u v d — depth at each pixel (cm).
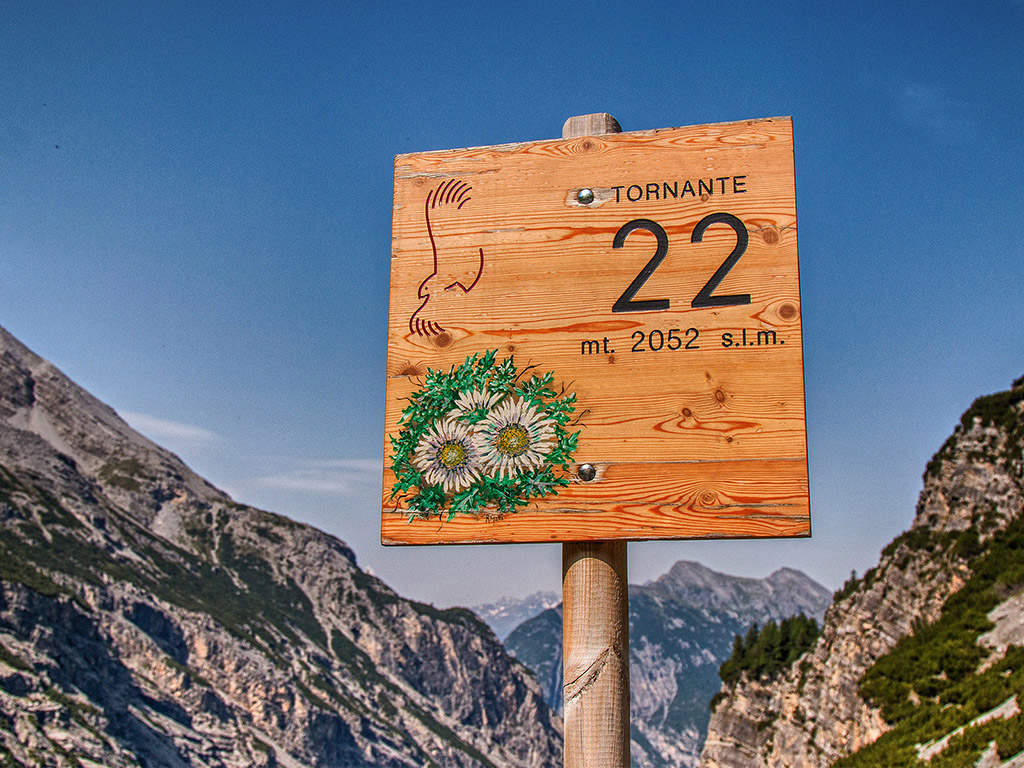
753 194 603
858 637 6575
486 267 624
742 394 576
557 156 632
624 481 577
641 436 582
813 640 8900
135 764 18575
